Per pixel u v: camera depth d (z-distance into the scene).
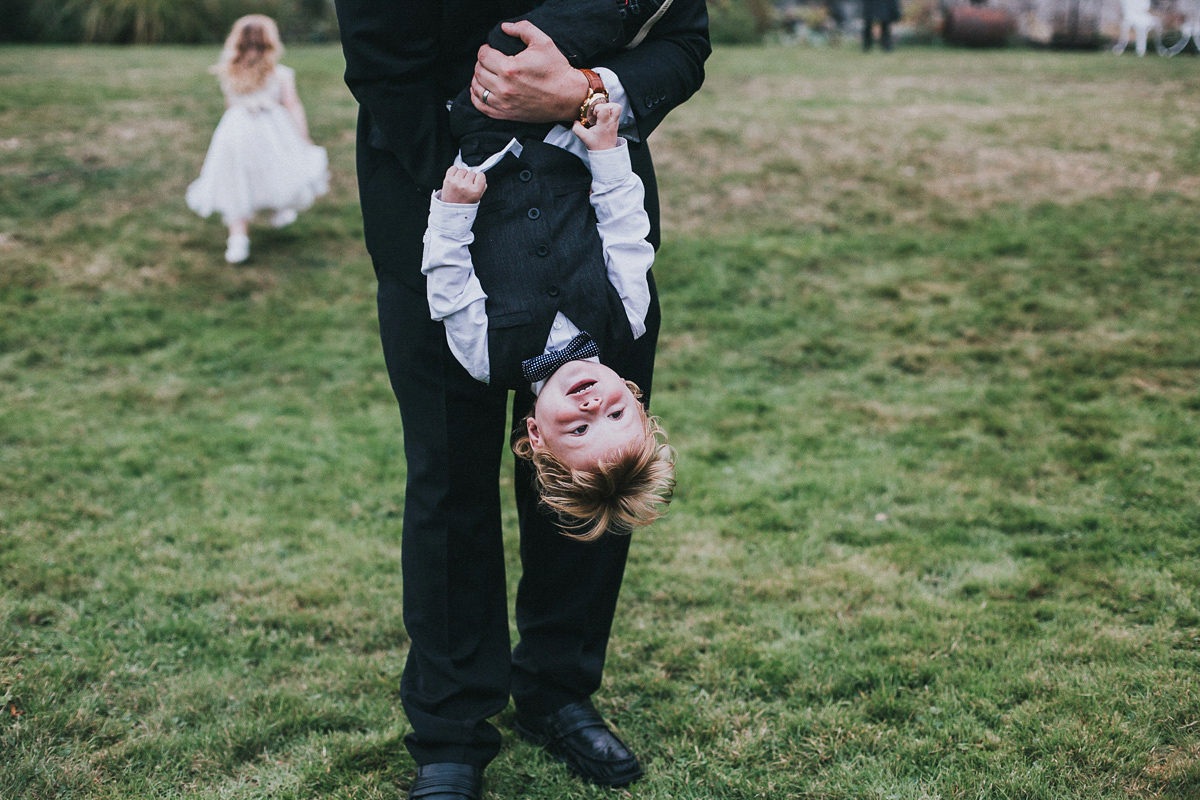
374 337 5.71
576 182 1.94
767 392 5.05
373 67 1.82
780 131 8.97
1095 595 3.08
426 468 2.10
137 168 7.75
